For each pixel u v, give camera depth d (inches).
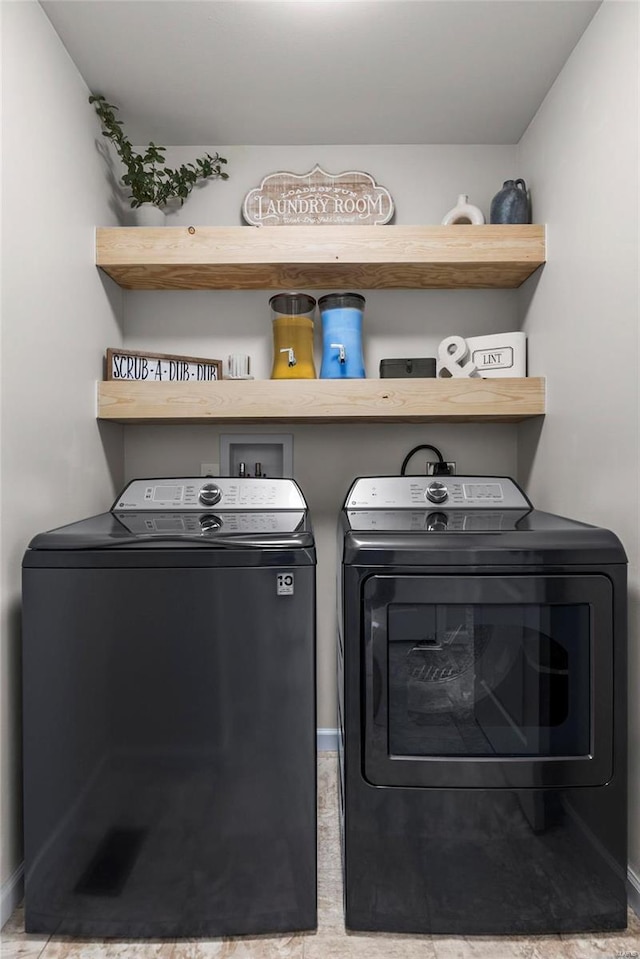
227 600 50.7
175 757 50.7
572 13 60.1
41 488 58.5
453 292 86.7
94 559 50.3
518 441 86.2
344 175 84.4
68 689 50.4
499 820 50.8
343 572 53.2
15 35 53.2
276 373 78.9
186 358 79.9
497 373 79.1
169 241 72.9
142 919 51.1
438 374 82.4
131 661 50.6
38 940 51.1
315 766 51.6
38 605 50.3
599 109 59.4
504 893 51.0
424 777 50.9
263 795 51.1
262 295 86.4
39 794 50.8
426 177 85.9
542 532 52.2
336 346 77.5
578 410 64.6
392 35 63.1
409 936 51.5
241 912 51.3
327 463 87.0
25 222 54.9
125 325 86.2
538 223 77.0
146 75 69.3
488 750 51.5
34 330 56.9
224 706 50.8
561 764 50.7
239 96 73.8
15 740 53.5
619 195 55.7
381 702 50.9
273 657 50.9
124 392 73.2
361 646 51.1
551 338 72.2
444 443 87.0
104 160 77.0
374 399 73.4
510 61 67.5
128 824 50.8
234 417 73.7
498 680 51.7
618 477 56.4
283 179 84.4
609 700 50.8
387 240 73.1
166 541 51.1
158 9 59.1
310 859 51.5
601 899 51.1
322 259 73.0
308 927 51.8
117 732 50.6
